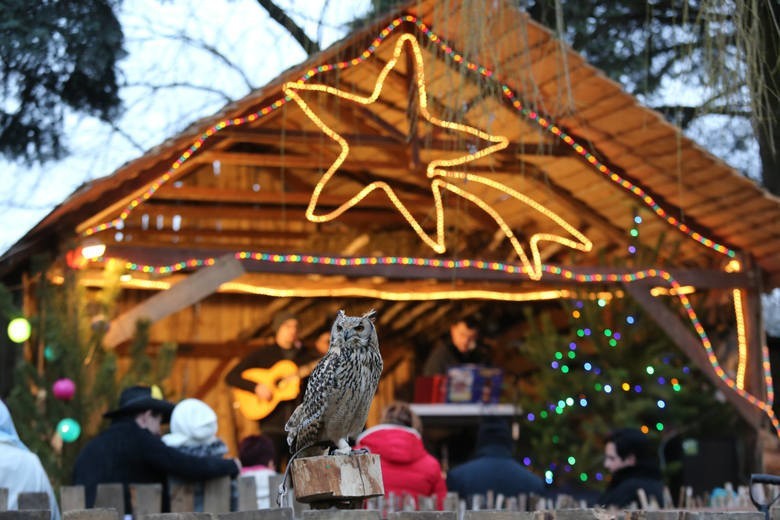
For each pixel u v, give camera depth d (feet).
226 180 44.52
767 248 40.32
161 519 11.98
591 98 34.65
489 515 11.83
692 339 39.86
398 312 47.50
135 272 38.96
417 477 24.58
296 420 14.89
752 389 40.57
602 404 40.22
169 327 46.80
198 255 34.83
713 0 20.29
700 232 40.50
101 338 32.89
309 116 35.24
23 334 31.99
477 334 44.52
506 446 26.53
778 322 58.54
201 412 24.13
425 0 32.19
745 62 20.53
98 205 33.73
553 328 41.78
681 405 40.37
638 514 12.37
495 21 22.15
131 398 24.07
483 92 23.52
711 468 40.09
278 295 45.80
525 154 37.19
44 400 31.78
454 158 38.60
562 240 41.42
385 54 35.09
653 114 34.68
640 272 39.42
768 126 21.50
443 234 42.27
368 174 42.16
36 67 48.34
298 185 44.83
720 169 36.73
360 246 43.88
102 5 48.73
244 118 34.60
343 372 14.33
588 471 38.73
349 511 11.18
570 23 44.19
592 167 38.01
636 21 45.24
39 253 33.78
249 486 21.77
